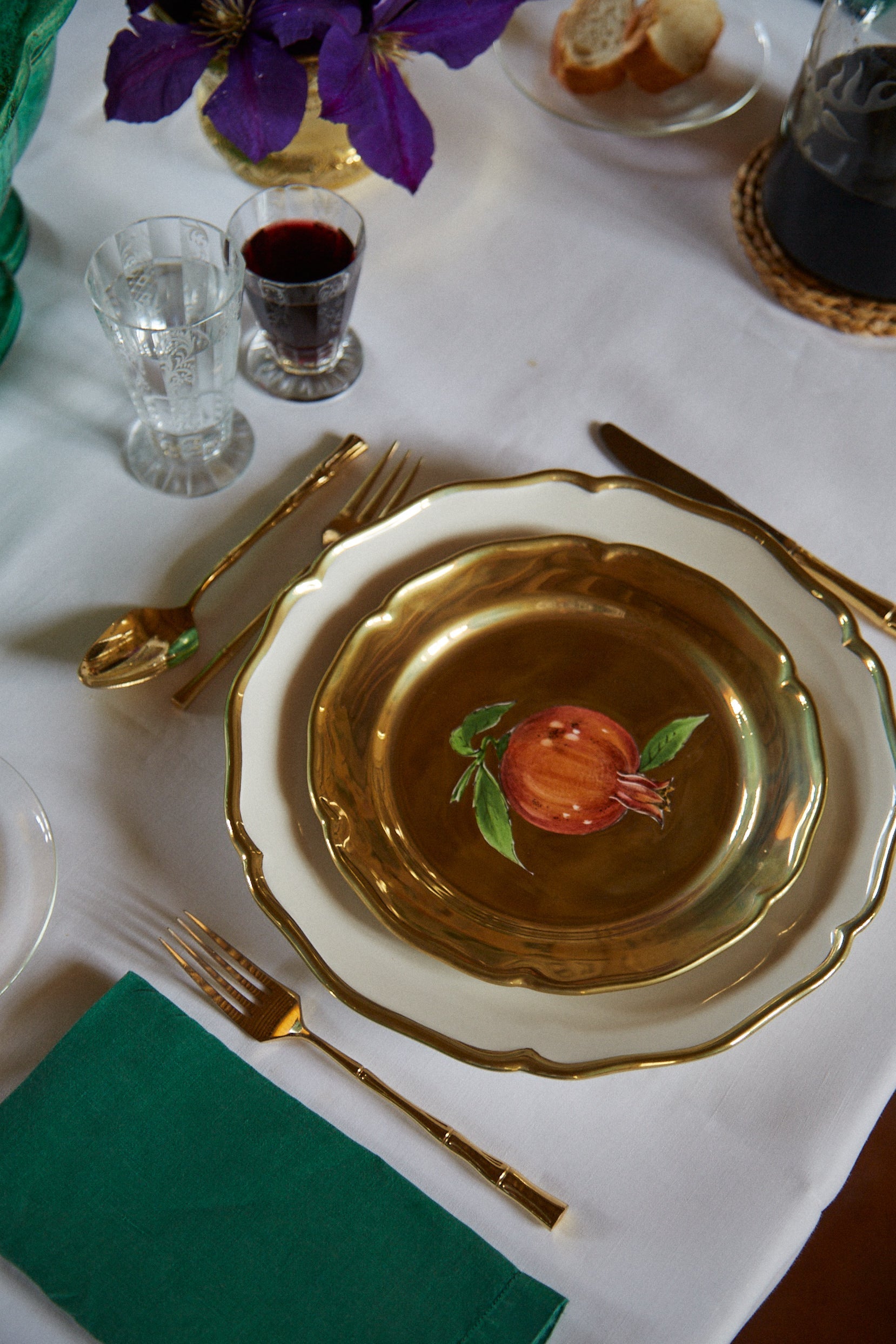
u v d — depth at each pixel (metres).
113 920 0.85
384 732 0.88
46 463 0.96
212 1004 0.83
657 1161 0.81
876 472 0.98
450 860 0.85
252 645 0.91
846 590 0.93
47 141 1.06
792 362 1.01
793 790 0.85
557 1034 0.81
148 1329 0.77
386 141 0.96
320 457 0.97
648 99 1.09
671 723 0.88
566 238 1.05
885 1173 1.28
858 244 0.98
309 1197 0.79
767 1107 0.82
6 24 0.88
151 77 0.94
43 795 0.87
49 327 1.00
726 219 1.06
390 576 0.91
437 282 1.03
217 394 0.94
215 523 0.95
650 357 1.01
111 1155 0.80
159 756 0.89
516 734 0.88
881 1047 0.83
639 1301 0.79
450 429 0.98
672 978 0.81
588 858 0.85
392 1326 0.77
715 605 0.89
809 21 1.12
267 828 0.85
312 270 0.98
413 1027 0.80
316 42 1.00
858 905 0.83
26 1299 0.78
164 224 0.95
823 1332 1.23
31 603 0.92
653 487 0.91
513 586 0.90
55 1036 0.83
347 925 0.83
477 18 0.96
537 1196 0.80
